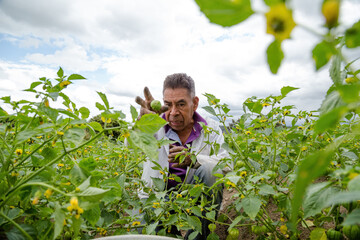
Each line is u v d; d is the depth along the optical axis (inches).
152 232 57.2
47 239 33.3
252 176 50.1
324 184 28.5
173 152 80.0
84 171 35.4
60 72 41.6
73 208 24.3
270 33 9.5
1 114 41.0
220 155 93.3
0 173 33.4
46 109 35.7
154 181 68.1
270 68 11.5
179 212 59.2
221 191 82.0
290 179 46.3
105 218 55.7
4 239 28.7
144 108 72.1
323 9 9.7
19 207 36.9
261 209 54.6
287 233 52.7
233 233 57.8
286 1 9.0
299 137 59.6
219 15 9.3
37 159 40.6
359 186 16.1
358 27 9.9
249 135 76.7
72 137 34.1
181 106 91.2
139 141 32.6
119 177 63.4
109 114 36.2
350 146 70.1
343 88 12.1
